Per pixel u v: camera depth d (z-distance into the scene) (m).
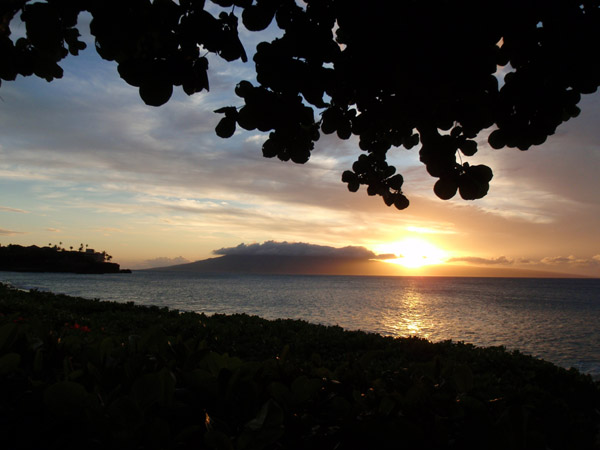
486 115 1.87
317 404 2.42
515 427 1.92
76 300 16.48
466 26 1.61
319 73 1.86
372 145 3.22
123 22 1.69
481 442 1.95
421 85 1.76
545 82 1.84
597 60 1.74
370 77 1.87
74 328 6.67
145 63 1.76
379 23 1.67
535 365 7.73
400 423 1.98
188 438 1.98
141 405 2.03
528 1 1.60
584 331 25.36
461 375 2.67
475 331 24.88
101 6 1.66
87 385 2.40
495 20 1.62
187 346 3.10
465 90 1.74
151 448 1.76
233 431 2.12
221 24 1.81
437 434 1.98
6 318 3.04
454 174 2.07
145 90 1.79
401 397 2.33
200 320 11.81
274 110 1.91
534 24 1.66
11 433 1.97
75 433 1.91
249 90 1.90
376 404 2.40
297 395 2.29
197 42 1.76
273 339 9.68
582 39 1.69
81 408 1.95
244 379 2.36
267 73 1.85
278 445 2.01
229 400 2.26
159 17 1.71
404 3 1.63
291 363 3.10
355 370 2.91
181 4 1.71
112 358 2.78
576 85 1.83
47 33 1.72
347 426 2.06
